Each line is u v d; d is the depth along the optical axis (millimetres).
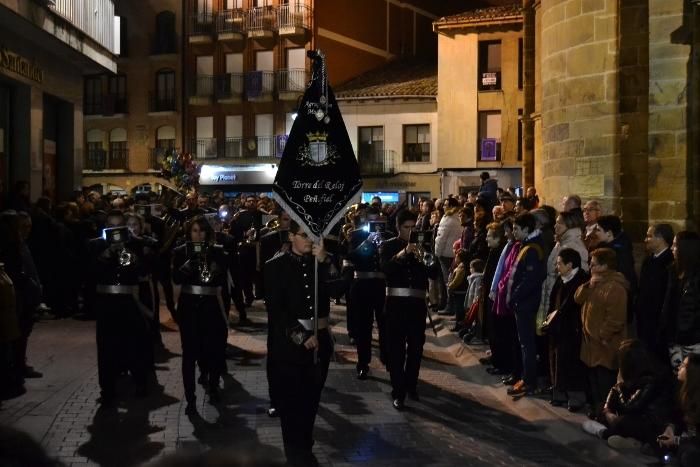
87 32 19562
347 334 13352
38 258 14328
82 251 14562
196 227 8164
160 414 7934
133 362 8586
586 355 7617
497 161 35719
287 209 6285
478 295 11695
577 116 13352
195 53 43594
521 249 8805
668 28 10727
